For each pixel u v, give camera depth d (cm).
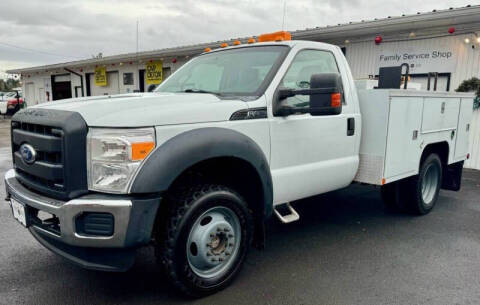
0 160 914
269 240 414
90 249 251
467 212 525
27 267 344
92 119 250
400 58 944
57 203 253
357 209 535
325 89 286
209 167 308
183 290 280
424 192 513
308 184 359
